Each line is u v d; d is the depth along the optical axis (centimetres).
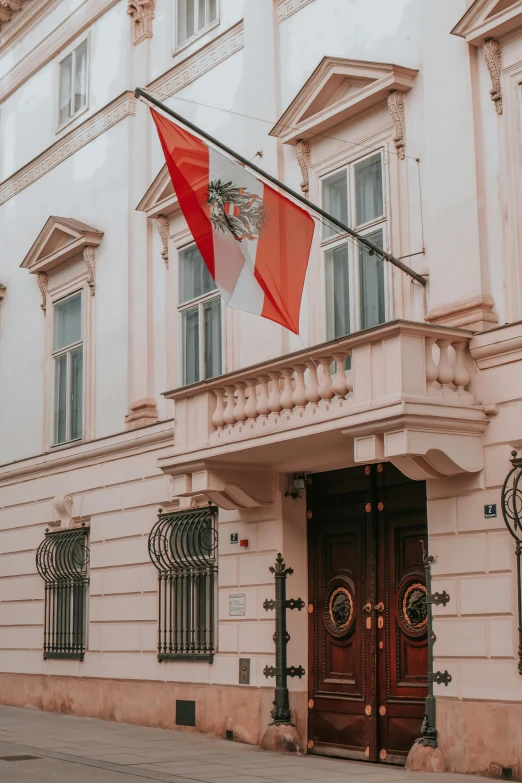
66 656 1698
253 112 1454
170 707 1460
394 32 1253
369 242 1138
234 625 1377
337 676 1278
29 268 1908
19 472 1886
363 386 1081
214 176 1147
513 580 1038
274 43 1434
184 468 1327
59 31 1942
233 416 1255
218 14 1557
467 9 1139
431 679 1102
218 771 1079
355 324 1268
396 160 1230
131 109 1712
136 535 1582
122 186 1709
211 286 1523
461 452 1066
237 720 1341
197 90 1579
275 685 1305
